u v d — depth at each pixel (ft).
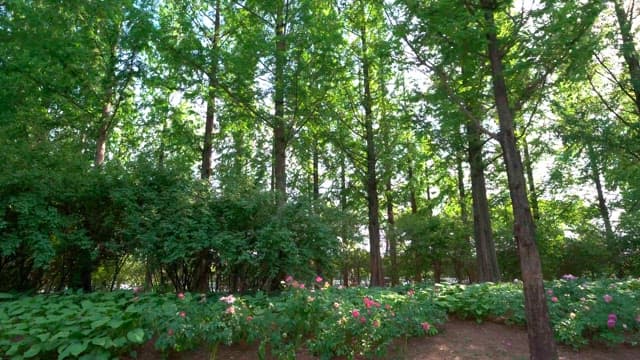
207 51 31.81
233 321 16.29
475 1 18.40
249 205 24.25
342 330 16.75
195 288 25.18
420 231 61.93
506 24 21.15
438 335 20.52
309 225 25.81
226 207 24.95
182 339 15.78
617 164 42.47
